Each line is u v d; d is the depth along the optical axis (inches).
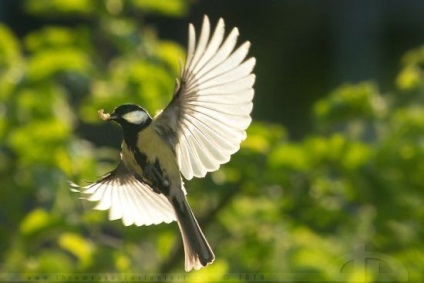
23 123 480.4
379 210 452.1
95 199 297.3
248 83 260.7
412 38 965.8
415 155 452.1
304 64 931.3
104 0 518.9
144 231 450.0
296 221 461.7
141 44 506.9
